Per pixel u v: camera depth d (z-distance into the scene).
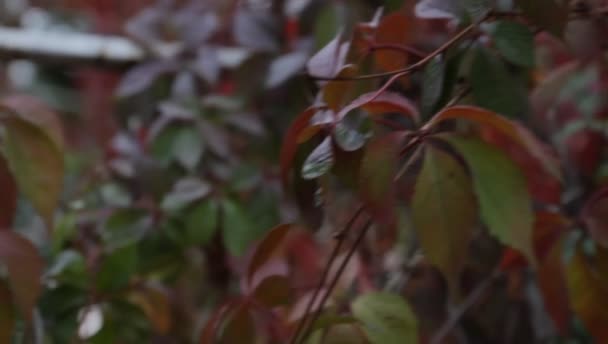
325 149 0.80
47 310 1.10
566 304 0.94
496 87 0.90
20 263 0.91
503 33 0.88
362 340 0.89
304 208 0.88
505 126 0.82
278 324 1.01
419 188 0.85
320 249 1.17
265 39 1.36
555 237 0.93
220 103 1.33
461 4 0.87
